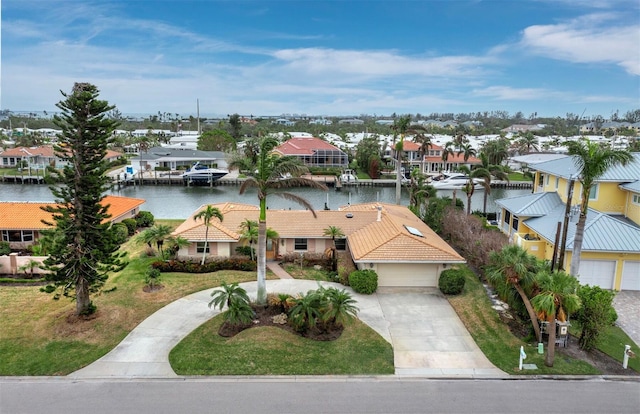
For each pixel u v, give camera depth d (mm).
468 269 31344
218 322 22469
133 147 126062
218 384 17406
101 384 17328
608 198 33438
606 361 19391
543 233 30078
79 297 22734
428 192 48188
